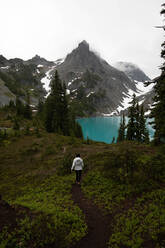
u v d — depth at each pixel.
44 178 12.04
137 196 7.20
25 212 5.97
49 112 37.78
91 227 5.50
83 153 17.22
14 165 16.91
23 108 61.31
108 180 9.25
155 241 4.32
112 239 4.70
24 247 4.09
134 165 9.94
